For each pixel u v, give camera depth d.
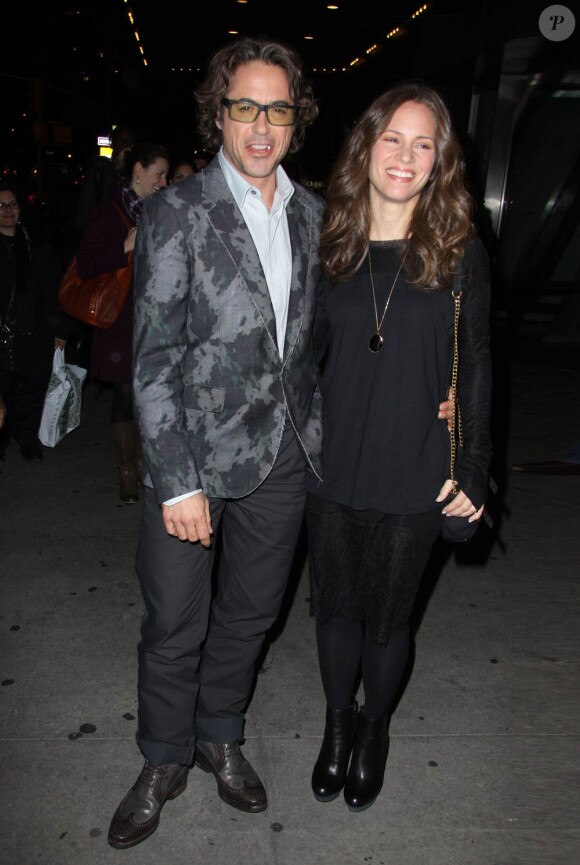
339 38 17.50
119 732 2.62
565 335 9.98
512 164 10.88
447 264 2.01
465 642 3.22
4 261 4.64
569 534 4.27
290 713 2.76
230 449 2.03
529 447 5.70
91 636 3.16
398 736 2.66
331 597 2.28
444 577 3.74
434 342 2.06
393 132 2.00
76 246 6.43
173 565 2.09
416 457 2.09
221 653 2.29
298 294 2.05
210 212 1.92
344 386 2.11
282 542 2.20
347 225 2.09
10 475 4.84
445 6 10.61
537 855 2.22
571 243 11.22
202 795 2.39
